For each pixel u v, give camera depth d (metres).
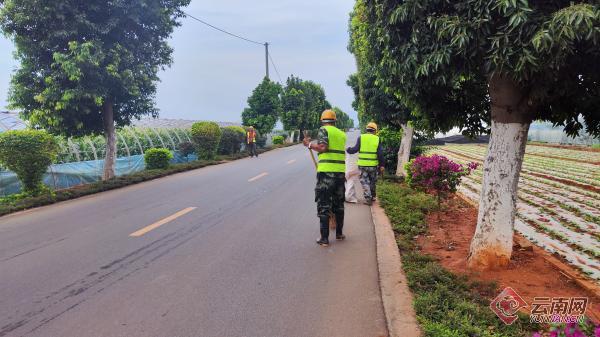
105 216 8.62
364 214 8.76
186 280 5.02
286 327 3.87
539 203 9.91
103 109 13.91
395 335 3.56
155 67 14.08
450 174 7.45
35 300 4.49
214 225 7.72
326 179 6.34
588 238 6.80
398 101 12.41
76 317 4.09
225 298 4.50
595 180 13.69
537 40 3.31
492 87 4.70
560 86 4.18
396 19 4.40
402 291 4.49
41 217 8.77
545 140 39.22
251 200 10.28
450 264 5.32
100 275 5.21
